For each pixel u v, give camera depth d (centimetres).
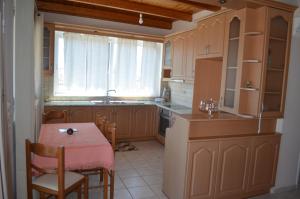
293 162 330
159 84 572
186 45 439
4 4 195
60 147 199
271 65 296
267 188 317
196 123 271
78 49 493
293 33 298
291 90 311
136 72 548
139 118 520
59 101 483
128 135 514
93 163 246
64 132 294
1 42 172
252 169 299
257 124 309
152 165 399
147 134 532
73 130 299
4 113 180
